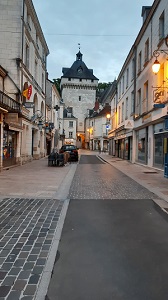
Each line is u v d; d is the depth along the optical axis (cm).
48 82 3756
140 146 2080
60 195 808
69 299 283
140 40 2062
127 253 400
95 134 6619
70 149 2527
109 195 828
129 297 286
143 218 583
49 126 3294
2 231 486
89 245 430
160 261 373
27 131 2169
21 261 366
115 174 1442
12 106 1666
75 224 537
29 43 2119
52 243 432
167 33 1397
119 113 3186
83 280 321
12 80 1789
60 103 5647
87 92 7500
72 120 7112
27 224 529
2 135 1463
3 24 1825
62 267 354
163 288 304
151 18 1723
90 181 1140
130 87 2447
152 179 1208
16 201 723
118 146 3331
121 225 533
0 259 372
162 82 1509
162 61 1484
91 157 3403
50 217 579
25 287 301
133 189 945
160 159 1548
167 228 518
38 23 2303
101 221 559
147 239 458
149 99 1744
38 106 2608
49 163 1886
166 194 838
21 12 1836
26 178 1180
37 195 803
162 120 1469
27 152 2188
